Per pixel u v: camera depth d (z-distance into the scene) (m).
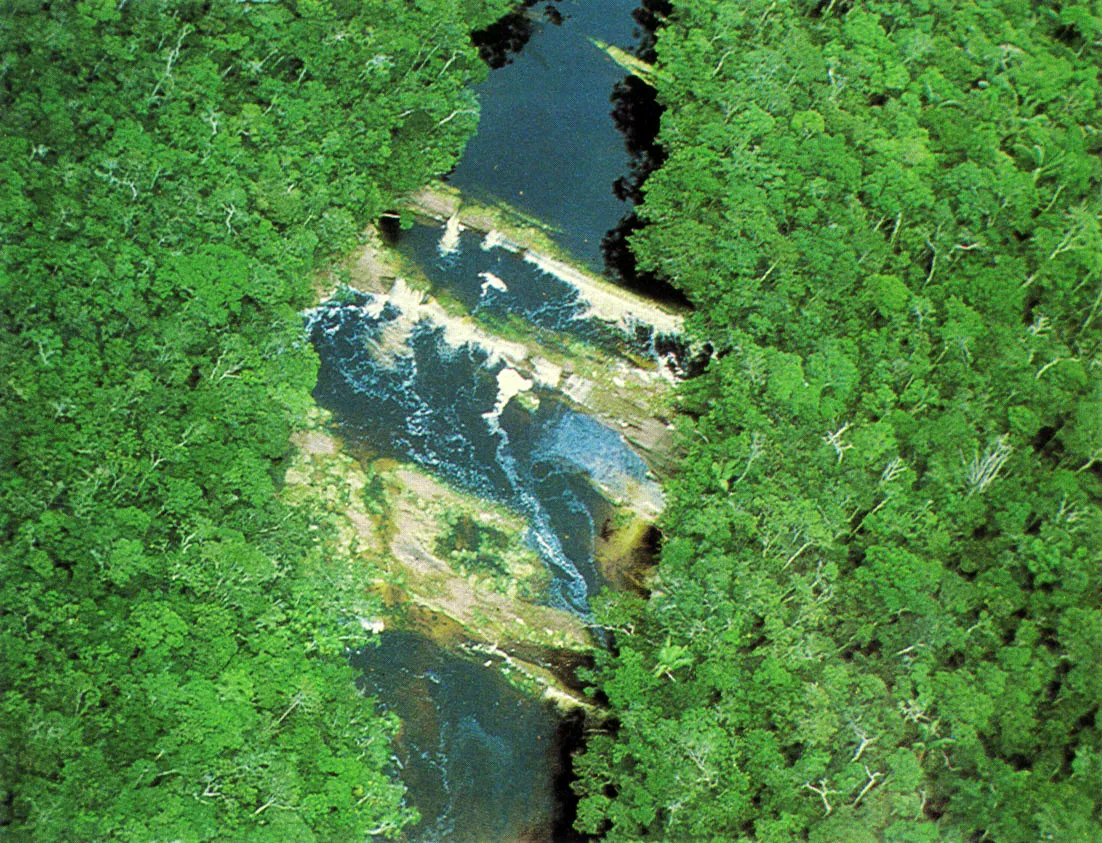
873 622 76.06
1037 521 81.12
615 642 75.62
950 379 84.50
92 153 83.38
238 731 66.56
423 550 77.56
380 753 69.12
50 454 73.25
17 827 63.31
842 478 79.62
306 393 79.19
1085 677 74.62
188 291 80.25
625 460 82.62
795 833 68.19
